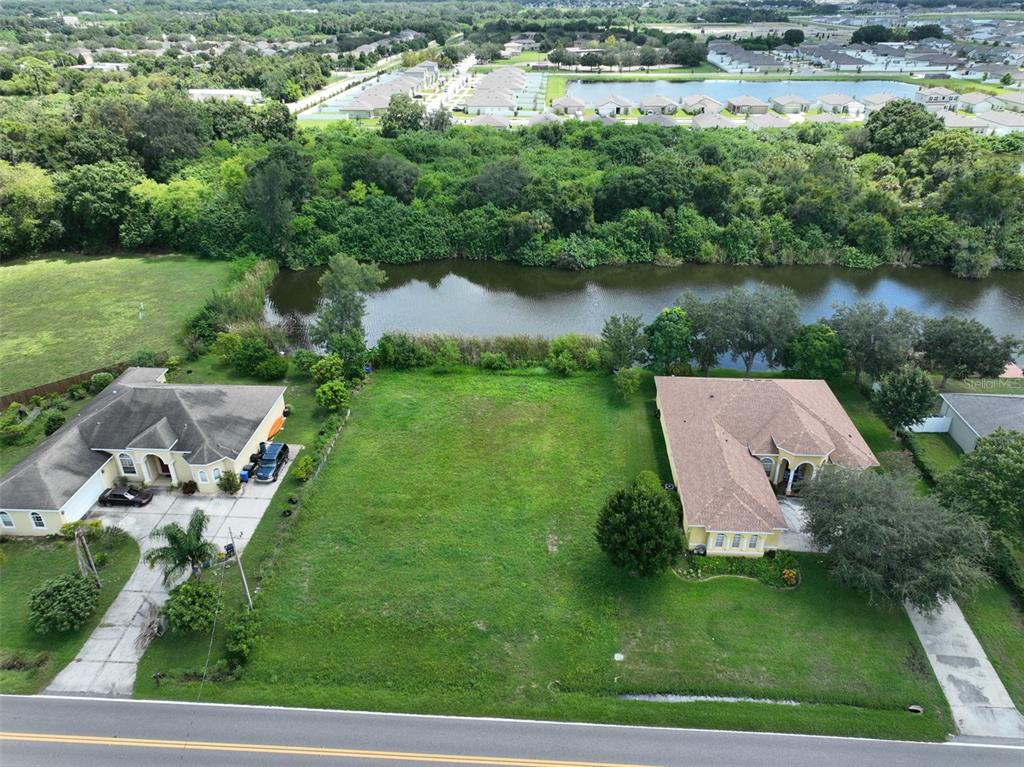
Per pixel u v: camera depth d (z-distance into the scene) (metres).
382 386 59.34
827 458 45.03
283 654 34.81
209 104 120.31
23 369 61.84
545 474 48.16
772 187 97.88
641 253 93.56
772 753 30.33
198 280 82.56
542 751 30.34
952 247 89.31
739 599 38.19
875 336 55.38
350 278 63.78
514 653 35.03
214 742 30.59
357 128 128.50
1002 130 131.38
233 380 60.06
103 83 150.88
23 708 31.95
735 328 57.16
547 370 61.72
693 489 42.47
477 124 136.12
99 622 36.53
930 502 37.44
